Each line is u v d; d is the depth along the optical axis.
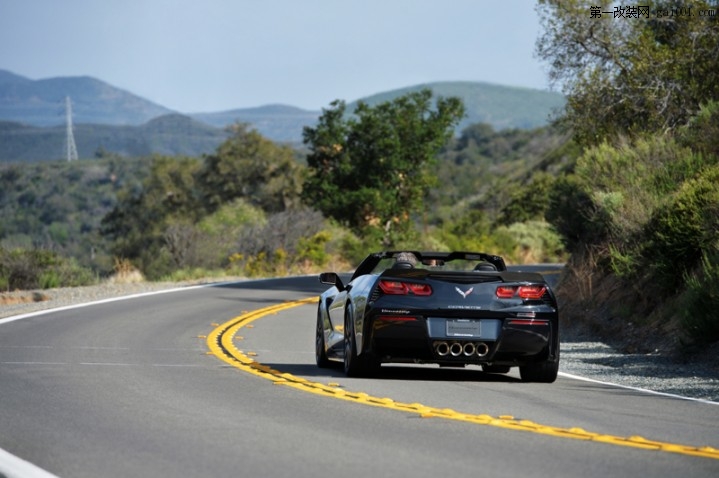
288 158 189.25
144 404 22.06
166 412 20.97
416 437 18.20
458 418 20.34
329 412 21.09
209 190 195.50
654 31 62.09
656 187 47.16
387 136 119.38
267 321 47.38
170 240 96.19
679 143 51.59
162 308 52.44
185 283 76.31
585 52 60.66
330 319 30.41
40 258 69.94
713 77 57.97
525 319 26.30
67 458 16.20
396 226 123.06
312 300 61.72
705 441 18.55
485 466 15.67
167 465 15.68
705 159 47.75
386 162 119.00
